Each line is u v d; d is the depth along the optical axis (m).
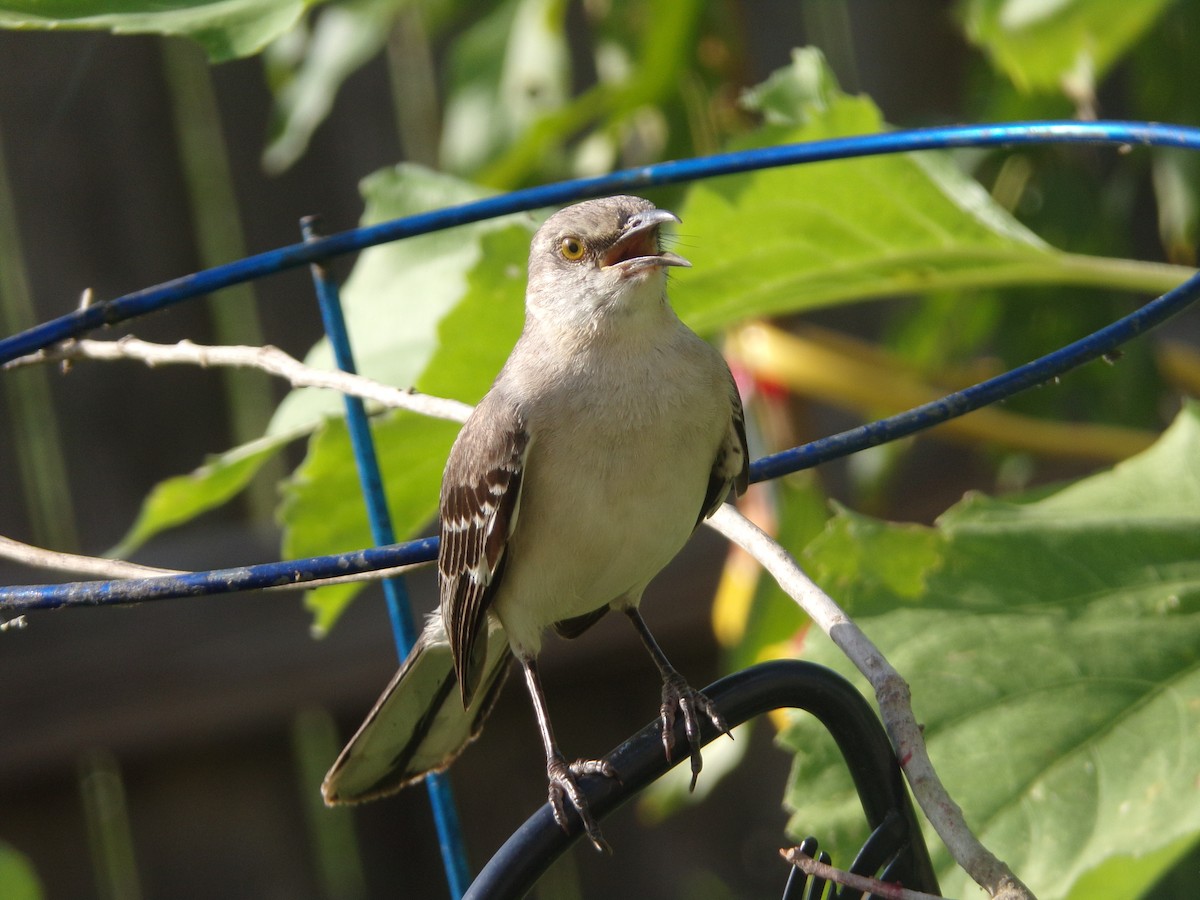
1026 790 5.91
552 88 10.84
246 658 11.41
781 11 13.02
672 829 13.13
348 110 12.71
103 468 11.80
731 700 5.20
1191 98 9.56
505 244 7.55
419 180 8.35
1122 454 9.68
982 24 7.93
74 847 11.37
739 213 7.49
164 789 11.61
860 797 5.12
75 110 11.84
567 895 13.19
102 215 11.94
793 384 9.84
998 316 10.64
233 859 11.78
